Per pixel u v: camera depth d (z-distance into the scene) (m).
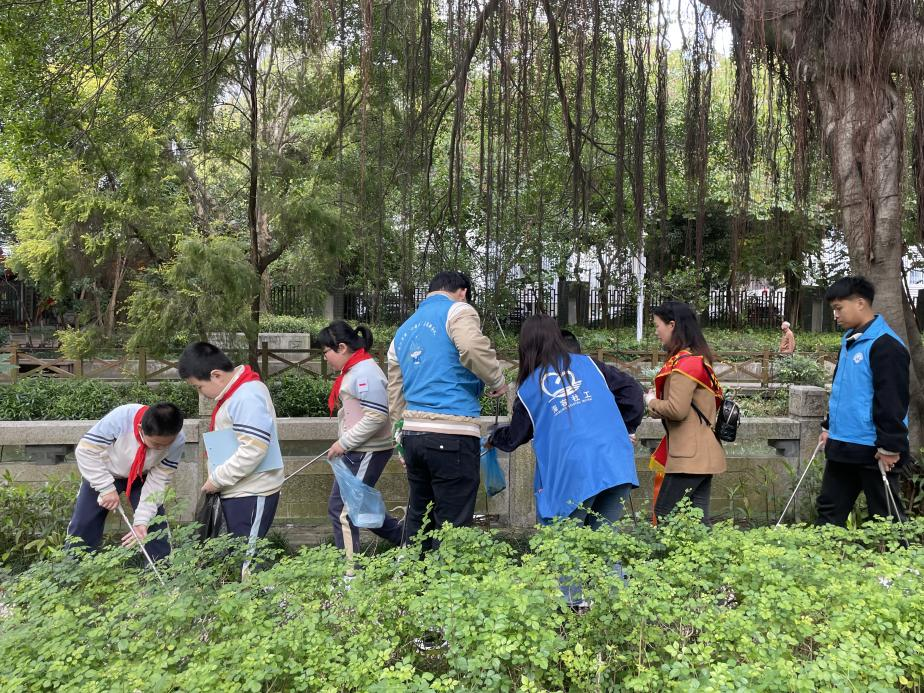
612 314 10.91
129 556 2.44
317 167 6.29
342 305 17.80
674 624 2.26
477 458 3.47
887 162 3.87
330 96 5.82
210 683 1.81
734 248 4.06
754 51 3.83
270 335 13.66
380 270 4.71
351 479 3.80
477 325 3.41
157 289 6.71
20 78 5.88
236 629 2.09
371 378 3.81
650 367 10.41
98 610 2.30
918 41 3.67
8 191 18.19
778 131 4.12
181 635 2.13
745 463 5.00
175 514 2.86
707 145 3.96
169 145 6.90
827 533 2.64
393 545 4.36
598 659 1.99
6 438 4.61
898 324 4.07
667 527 2.68
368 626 2.08
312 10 3.61
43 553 3.98
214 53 5.21
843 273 10.42
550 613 2.12
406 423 3.49
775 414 7.67
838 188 4.03
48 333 18.17
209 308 6.21
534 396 3.21
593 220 4.95
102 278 9.82
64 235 8.26
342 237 6.21
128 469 3.33
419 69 4.27
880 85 3.68
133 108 5.82
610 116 4.22
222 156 6.59
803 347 14.20
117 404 7.03
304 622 2.02
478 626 2.01
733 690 1.73
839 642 2.09
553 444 3.13
